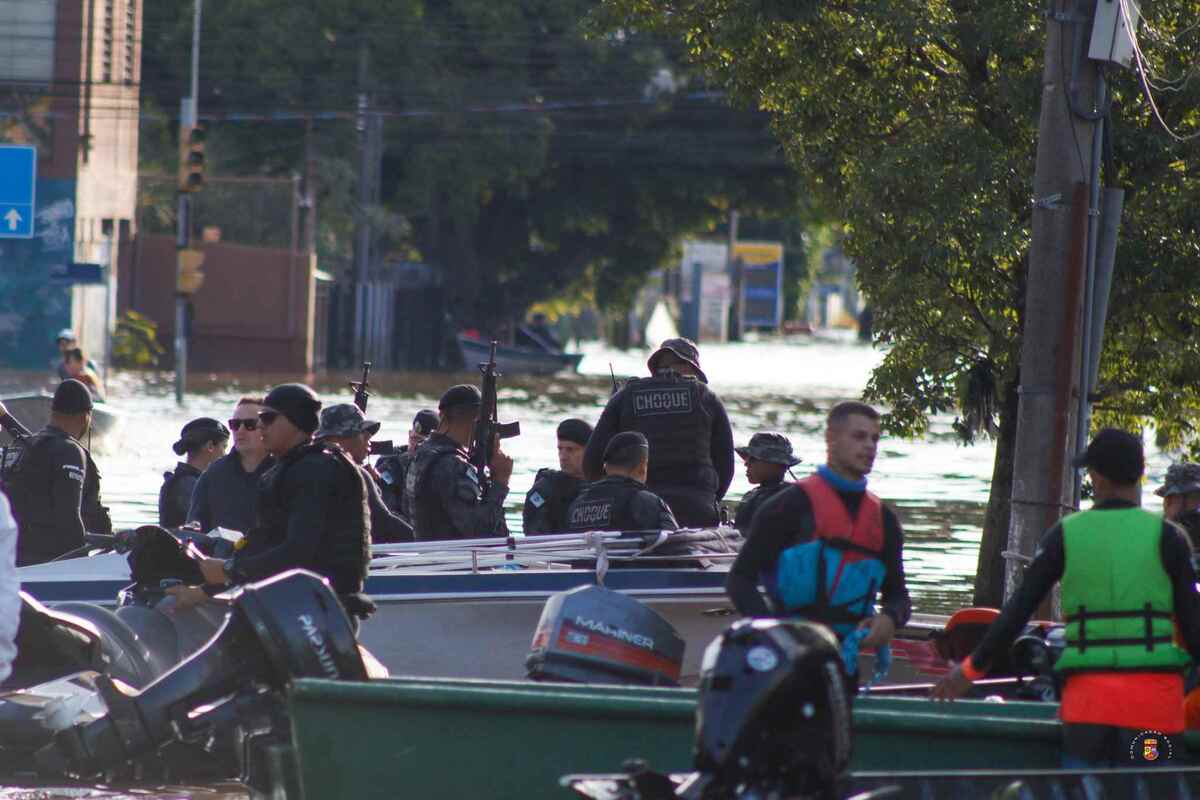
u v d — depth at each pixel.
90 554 33.91
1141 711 21.78
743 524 33.69
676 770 22.56
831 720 17.77
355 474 26.64
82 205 163.12
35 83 160.00
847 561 21.22
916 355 48.81
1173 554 22.06
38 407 74.12
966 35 45.59
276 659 24.89
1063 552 22.33
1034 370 34.69
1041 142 35.03
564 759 22.67
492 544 32.25
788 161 52.62
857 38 45.78
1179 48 44.69
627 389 37.16
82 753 27.19
